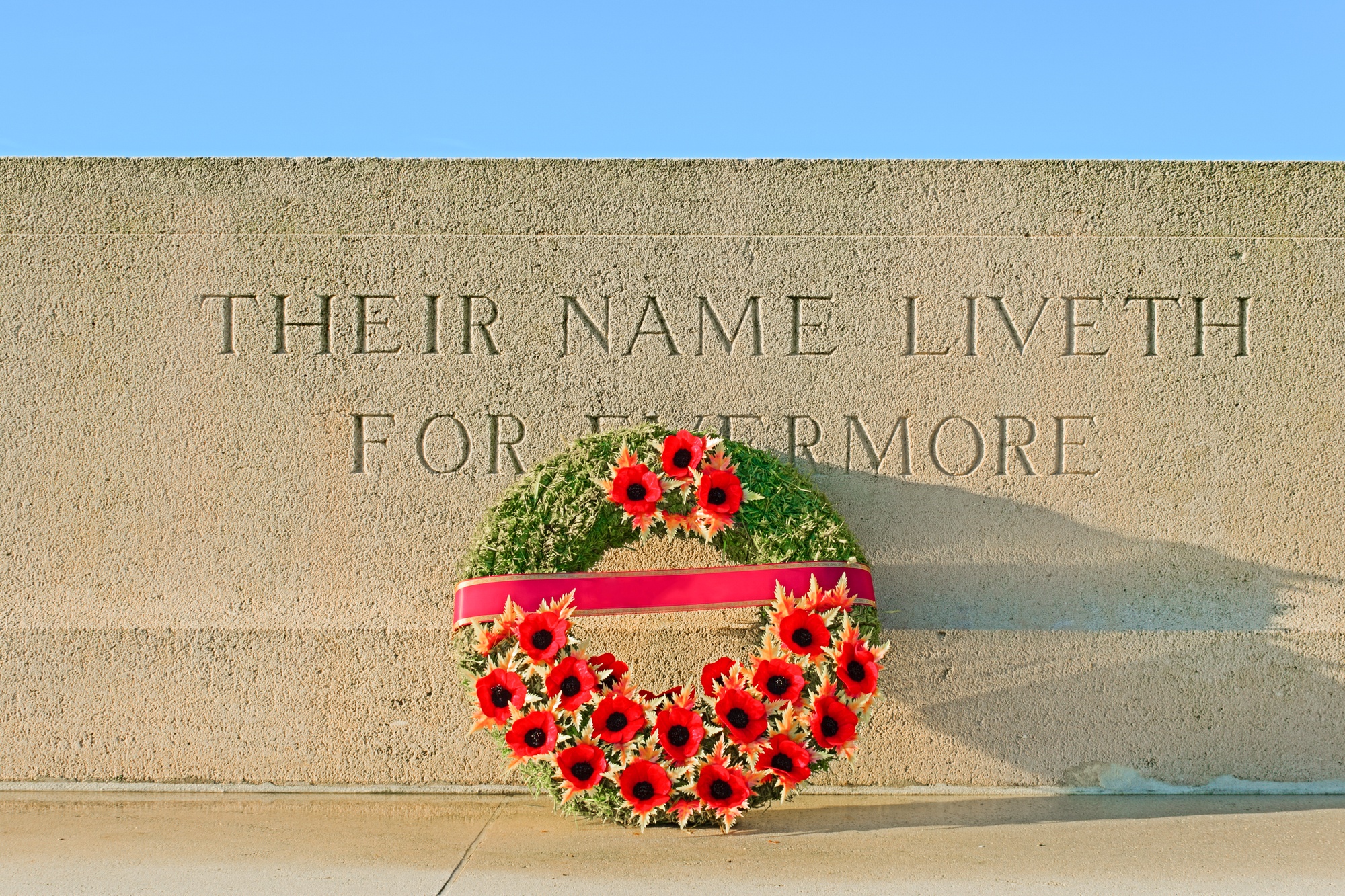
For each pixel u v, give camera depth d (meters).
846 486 5.19
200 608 5.12
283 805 4.79
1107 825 4.46
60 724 5.04
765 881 3.76
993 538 5.19
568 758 4.29
